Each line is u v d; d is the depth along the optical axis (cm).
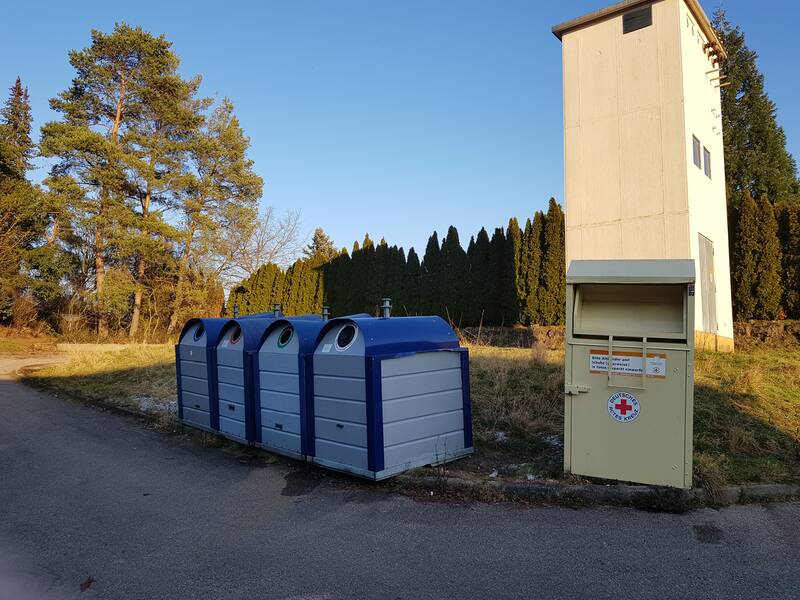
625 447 506
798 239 1459
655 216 1201
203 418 805
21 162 3269
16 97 3912
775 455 583
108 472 637
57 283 3102
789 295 1472
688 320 486
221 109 3291
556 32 1355
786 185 2644
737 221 1558
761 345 1393
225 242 3238
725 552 402
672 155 1188
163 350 1744
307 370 611
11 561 403
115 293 2834
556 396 785
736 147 2747
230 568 389
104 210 2883
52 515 500
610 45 1282
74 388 1236
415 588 357
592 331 517
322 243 5766
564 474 530
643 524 453
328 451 587
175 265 3075
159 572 384
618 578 365
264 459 680
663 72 1208
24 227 2994
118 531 461
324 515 491
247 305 3139
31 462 680
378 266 2267
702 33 1329
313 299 2684
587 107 1306
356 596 348
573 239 1305
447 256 2014
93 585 365
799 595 341
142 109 3114
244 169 3303
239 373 724
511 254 1847
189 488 576
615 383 510
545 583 361
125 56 3091
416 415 573
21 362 1969
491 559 397
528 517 473
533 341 1662
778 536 427
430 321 619
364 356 543
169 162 3072
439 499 519
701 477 512
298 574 379
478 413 751
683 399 488
